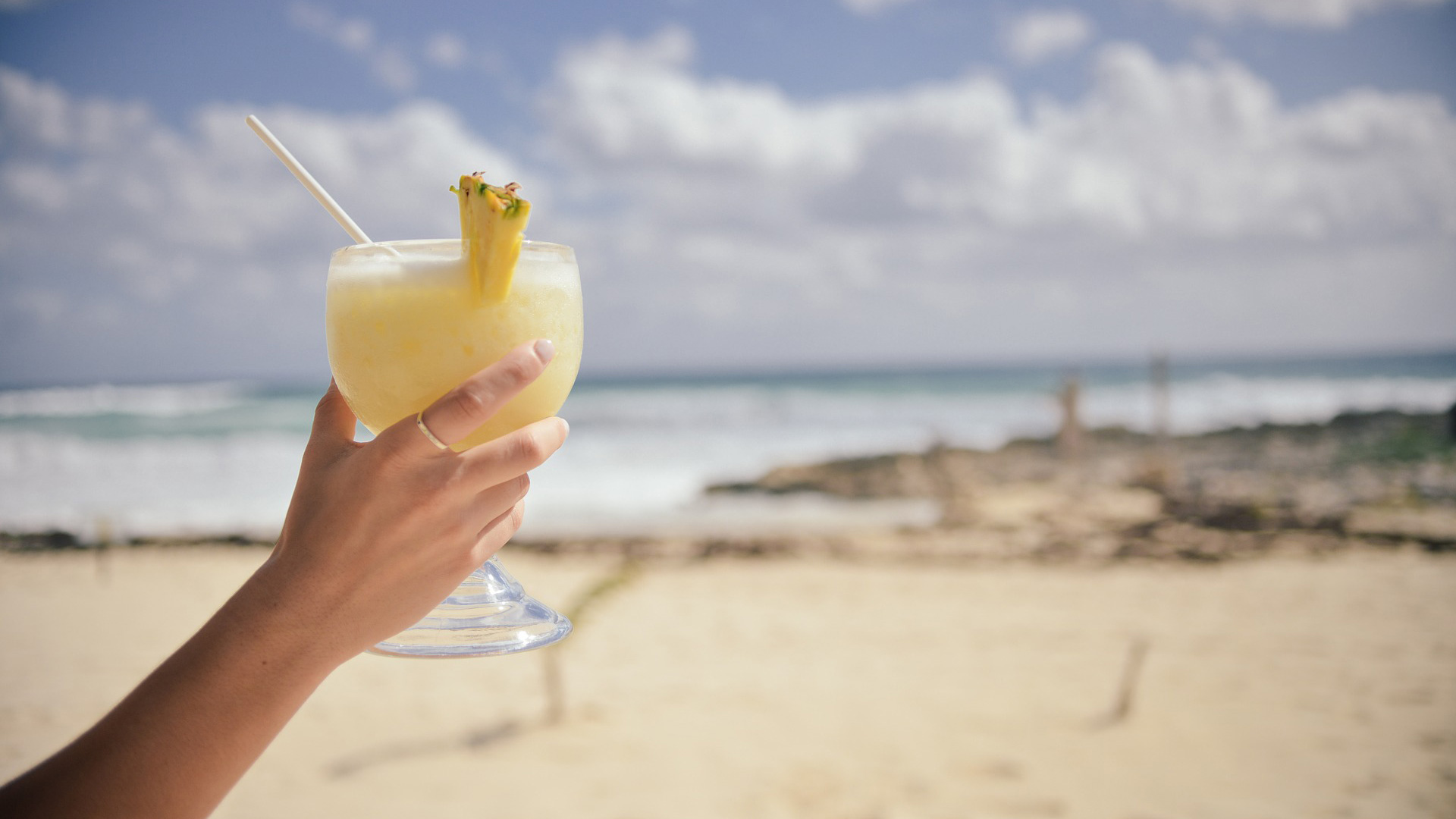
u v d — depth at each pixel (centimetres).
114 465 2348
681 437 2967
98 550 1327
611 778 508
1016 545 1295
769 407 3906
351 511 82
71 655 784
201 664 81
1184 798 481
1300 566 1137
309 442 93
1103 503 1644
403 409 112
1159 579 1080
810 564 1184
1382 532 1320
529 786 497
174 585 1092
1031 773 514
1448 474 1850
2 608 967
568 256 121
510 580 135
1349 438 2419
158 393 5222
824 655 754
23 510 1744
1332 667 714
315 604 83
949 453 2245
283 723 84
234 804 476
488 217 102
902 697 645
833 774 513
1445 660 730
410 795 488
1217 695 646
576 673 697
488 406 81
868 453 2436
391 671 697
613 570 1155
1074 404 2180
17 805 77
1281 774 514
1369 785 499
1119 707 611
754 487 1889
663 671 705
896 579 1087
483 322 106
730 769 520
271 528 1531
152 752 79
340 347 112
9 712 641
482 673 697
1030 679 685
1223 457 2233
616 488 1958
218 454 2538
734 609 927
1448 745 554
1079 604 948
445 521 84
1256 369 6253
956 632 830
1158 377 1973
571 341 117
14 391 5803
